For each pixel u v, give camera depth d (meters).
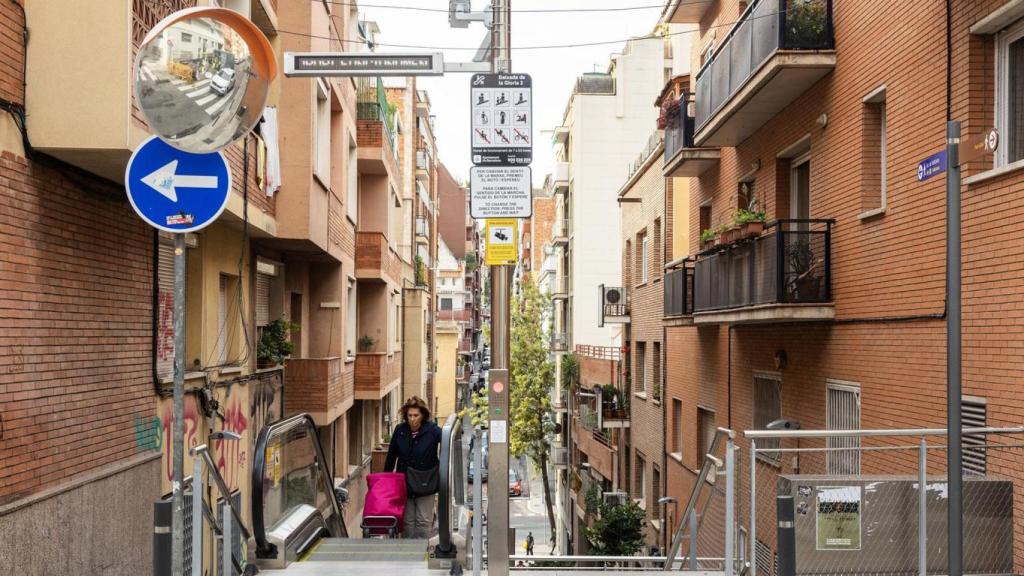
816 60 12.42
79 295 8.74
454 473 9.01
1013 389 8.13
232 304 14.38
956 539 5.14
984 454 8.57
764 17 13.10
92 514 8.76
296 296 20.47
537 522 53.16
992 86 9.06
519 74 8.12
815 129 13.23
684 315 18.97
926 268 9.90
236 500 14.16
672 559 9.95
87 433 8.86
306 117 15.48
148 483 10.23
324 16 17.00
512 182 8.10
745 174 16.73
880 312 11.02
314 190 16.00
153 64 5.21
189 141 5.29
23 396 7.64
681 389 21.83
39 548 7.69
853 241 11.84
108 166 8.53
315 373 19.16
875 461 10.89
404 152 40.91
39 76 7.74
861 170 11.60
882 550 7.39
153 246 10.60
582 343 40.34
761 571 8.62
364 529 10.56
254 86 5.44
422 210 47.38
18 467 7.54
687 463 20.94
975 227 8.84
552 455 44.38
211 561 9.20
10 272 7.46
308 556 9.03
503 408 7.98
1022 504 7.83
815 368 13.13
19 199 7.61
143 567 10.04
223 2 12.59
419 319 42.47
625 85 41.00
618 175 40.84
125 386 9.82
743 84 13.97
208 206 5.34
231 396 13.91
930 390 9.73
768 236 13.03
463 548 8.36
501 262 8.07
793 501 6.36
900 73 10.55
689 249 21.17
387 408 35.59
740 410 16.91
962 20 9.20
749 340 16.33
